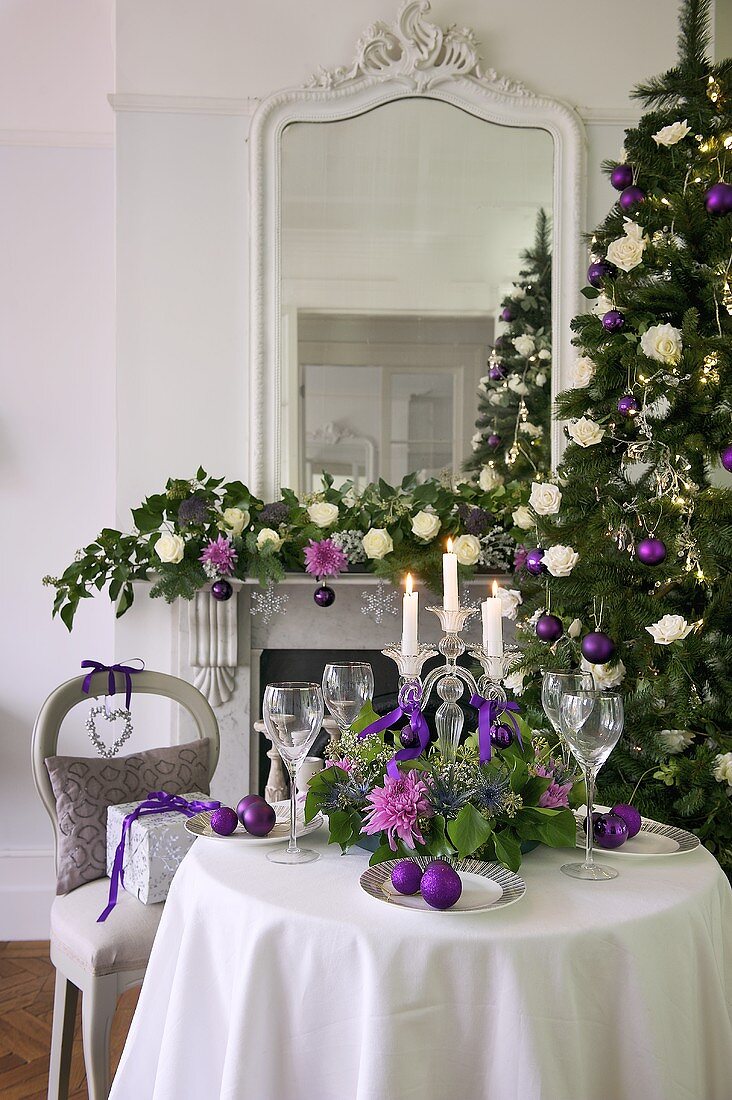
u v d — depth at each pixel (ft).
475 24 10.86
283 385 10.55
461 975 3.98
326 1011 4.10
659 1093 4.11
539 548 8.59
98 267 11.51
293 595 10.54
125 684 7.80
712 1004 4.47
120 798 7.45
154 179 10.52
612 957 4.12
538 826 4.89
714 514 7.75
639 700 7.79
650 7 10.99
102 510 11.50
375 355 10.65
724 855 7.54
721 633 7.90
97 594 11.51
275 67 10.63
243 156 10.59
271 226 10.53
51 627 11.46
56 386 11.46
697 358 7.76
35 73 11.43
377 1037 3.92
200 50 10.57
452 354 10.71
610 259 8.27
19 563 11.42
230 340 10.58
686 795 7.46
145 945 6.47
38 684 11.44
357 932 4.06
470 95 10.69
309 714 4.90
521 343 10.75
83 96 11.46
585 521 8.44
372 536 9.70
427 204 10.71
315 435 10.58
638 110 10.91
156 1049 4.98
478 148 10.75
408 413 10.67
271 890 4.52
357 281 10.64
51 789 7.36
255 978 4.19
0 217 11.39
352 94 10.60
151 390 10.51
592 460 8.48
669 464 7.97
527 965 3.98
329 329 10.61
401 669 5.29
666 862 5.00
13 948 10.97
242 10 10.61
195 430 10.52
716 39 11.89
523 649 8.57
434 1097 3.99
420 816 4.65
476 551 9.83
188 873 4.97
